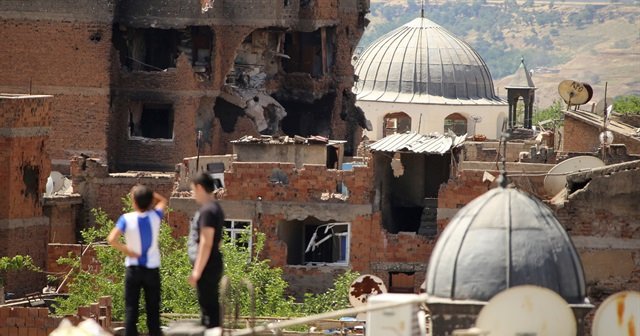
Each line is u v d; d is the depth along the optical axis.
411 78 188.75
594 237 89.50
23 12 136.38
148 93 139.25
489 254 53.28
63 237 120.75
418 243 102.56
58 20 136.50
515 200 54.16
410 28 193.88
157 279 57.56
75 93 137.00
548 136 137.12
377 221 102.94
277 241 102.44
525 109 185.25
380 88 189.25
